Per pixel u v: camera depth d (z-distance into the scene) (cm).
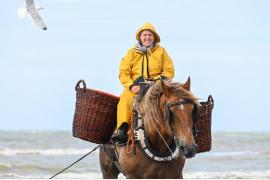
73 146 5016
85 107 1205
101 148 1311
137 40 1197
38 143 5341
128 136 1116
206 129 1167
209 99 1173
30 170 2775
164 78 1090
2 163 2945
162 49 1183
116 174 1324
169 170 1087
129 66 1177
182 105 1004
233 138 7081
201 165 3225
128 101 1141
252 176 2552
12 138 6631
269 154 4025
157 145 1080
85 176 2508
